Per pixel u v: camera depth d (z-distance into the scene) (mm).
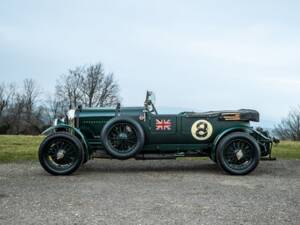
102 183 8547
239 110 10109
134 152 9602
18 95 69375
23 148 14328
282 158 12383
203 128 9891
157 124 9883
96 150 10023
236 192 7734
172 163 11367
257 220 5945
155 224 5738
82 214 6191
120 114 9945
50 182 8648
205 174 9703
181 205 6742
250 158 9617
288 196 7422
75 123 10039
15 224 5707
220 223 5797
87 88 66062
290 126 42688
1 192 7645
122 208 6527
